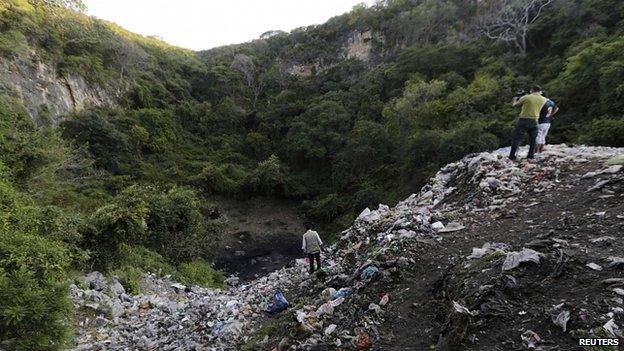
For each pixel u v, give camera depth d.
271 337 5.20
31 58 31.70
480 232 5.61
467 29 46.91
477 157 8.70
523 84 26.97
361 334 4.25
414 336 3.95
